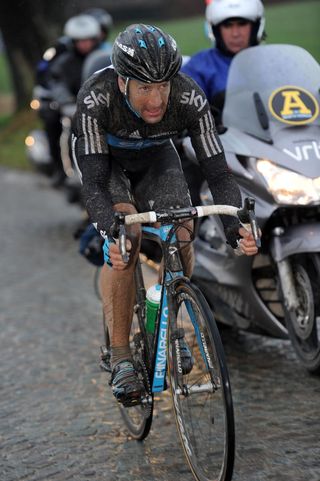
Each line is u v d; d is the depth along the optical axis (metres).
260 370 8.86
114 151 6.95
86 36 17.27
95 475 6.75
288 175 8.02
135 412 7.38
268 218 8.00
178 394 6.32
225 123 8.86
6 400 8.56
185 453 6.52
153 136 6.69
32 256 15.37
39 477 6.77
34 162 21.02
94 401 8.41
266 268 8.68
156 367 6.66
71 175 17.16
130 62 6.13
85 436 7.56
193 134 6.68
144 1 69.00
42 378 9.16
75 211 20.02
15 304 12.27
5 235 17.45
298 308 8.20
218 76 9.70
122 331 6.87
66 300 12.35
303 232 7.98
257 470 6.59
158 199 6.77
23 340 10.58
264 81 8.71
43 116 18.17
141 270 7.12
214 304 9.08
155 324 6.64
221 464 6.02
